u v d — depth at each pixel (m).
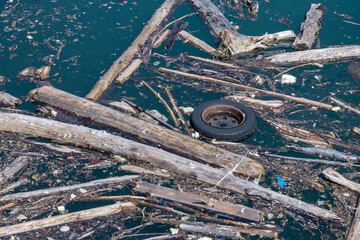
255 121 7.97
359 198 6.46
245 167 6.88
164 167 6.96
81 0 13.47
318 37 11.58
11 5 12.99
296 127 8.23
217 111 8.37
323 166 7.21
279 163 7.26
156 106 8.80
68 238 5.64
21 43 10.97
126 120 7.95
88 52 10.70
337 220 6.07
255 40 10.83
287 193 6.61
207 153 7.17
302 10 13.19
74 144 7.46
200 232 5.76
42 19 12.19
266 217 6.13
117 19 12.38
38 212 6.12
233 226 5.89
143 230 5.83
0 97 8.52
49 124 7.73
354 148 7.64
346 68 10.32
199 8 12.78
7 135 7.68
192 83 9.62
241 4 13.41
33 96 8.68
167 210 6.17
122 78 9.59
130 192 6.53
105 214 6.04
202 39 11.50
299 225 6.00
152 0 13.68
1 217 6.00
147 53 10.73
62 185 6.64
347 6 13.42
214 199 6.31
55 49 10.77
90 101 8.48
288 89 9.50
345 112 8.71
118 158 7.23
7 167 6.84
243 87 9.38
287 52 10.85
